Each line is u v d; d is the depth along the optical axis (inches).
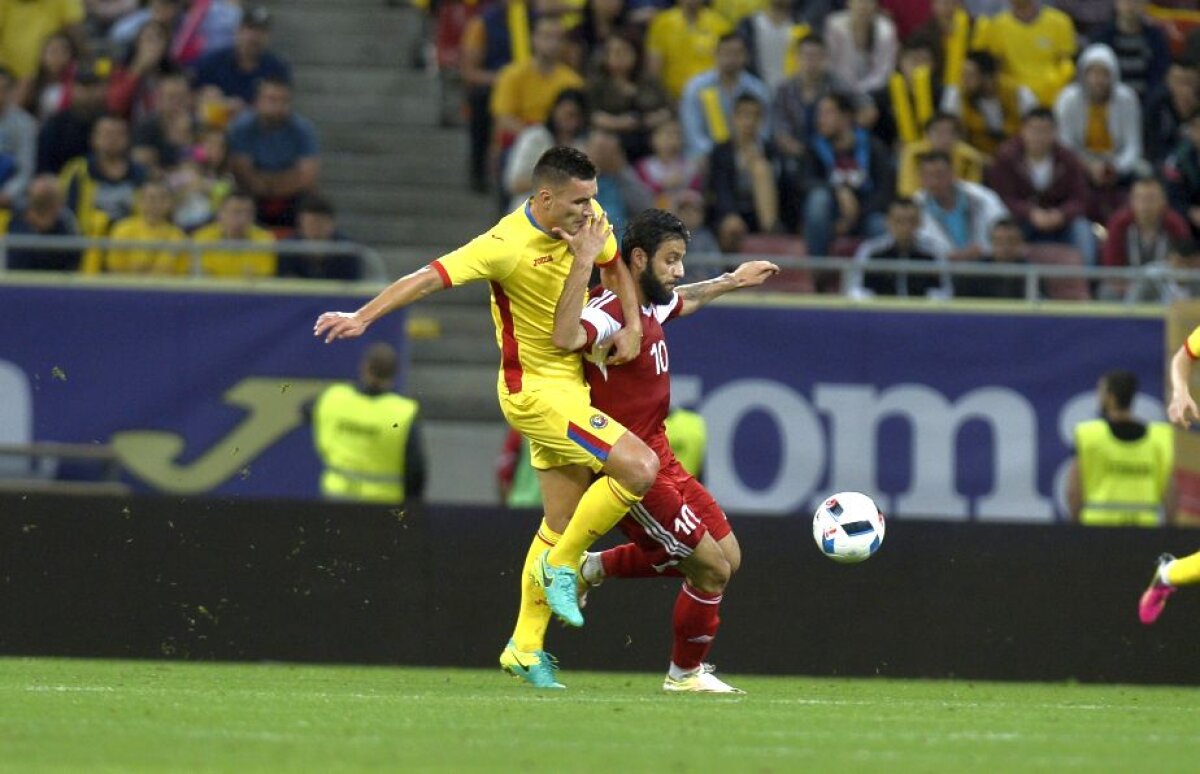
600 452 935.7
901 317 1585.9
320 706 884.6
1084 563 1342.3
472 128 1969.7
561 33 1877.5
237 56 1907.0
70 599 1311.5
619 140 1827.0
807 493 1581.0
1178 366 1119.0
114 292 1529.3
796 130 1818.4
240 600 1318.9
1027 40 2018.9
